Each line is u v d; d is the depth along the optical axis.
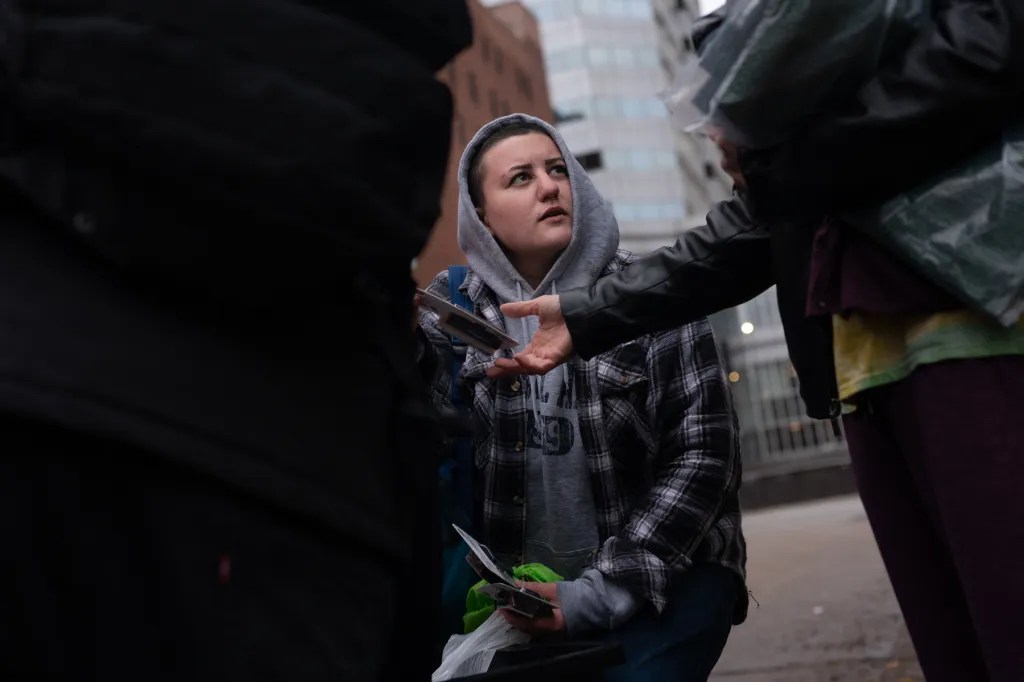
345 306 1.12
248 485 0.95
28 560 0.89
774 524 11.78
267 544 0.97
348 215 1.00
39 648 0.90
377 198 1.02
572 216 2.38
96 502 0.91
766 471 17.25
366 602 1.05
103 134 0.93
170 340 0.97
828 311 1.55
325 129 0.99
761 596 5.72
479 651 1.95
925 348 1.44
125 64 0.94
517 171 2.37
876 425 1.64
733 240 1.98
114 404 0.91
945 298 1.43
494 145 2.41
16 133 0.96
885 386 1.55
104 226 0.94
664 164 58.41
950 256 1.37
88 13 0.96
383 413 1.15
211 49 0.97
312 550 1.00
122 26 0.95
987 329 1.41
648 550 1.97
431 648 1.43
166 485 0.93
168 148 0.93
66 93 0.92
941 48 1.33
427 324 2.34
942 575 1.59
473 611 2.20
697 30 1.60
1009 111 1.36
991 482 1.38
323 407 1.06
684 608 2.00
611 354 2.18
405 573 1.37
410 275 1.22
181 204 0.95
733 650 4.32
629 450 2.16
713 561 2.06
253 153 0.95
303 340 1.06
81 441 0.91
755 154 1.49
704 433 2.08
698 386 2.12
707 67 1.44
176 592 0.92
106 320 0.95
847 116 1.37
